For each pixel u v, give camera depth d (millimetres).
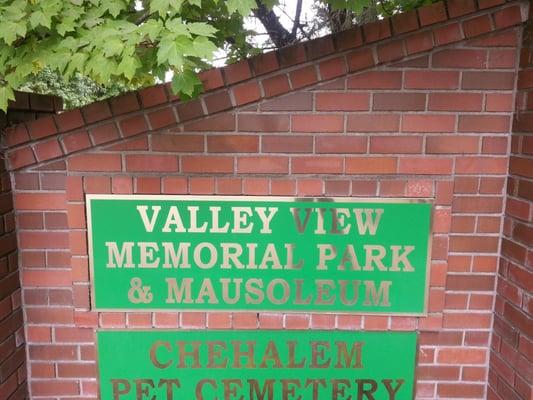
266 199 2068
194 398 2254
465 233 2119
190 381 2238
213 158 2045
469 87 2014
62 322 2186
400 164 2059
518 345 1972
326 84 2012
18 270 2129
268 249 2109
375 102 2020
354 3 1895
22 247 2117
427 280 2141
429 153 2053
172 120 2010
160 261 2115
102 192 2057
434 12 1930
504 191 2082
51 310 2174
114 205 2066
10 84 1730
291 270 2131
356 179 2066
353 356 2219
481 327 2197
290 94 2016
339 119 2029
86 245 2098
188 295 2146
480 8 1920
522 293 1945
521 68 1962
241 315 2170
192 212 2078
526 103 1922
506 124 2037
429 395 2260
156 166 2047
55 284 2154
